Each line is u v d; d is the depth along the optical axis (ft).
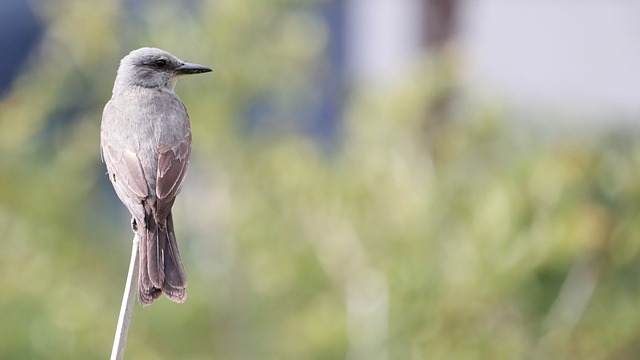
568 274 46.34
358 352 48.52
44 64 55.16
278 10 52.01
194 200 52.34
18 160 50.88
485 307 46.60
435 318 46.80
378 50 83.92
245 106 53.06
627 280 47.03
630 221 46.09
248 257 51.49
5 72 75.72
